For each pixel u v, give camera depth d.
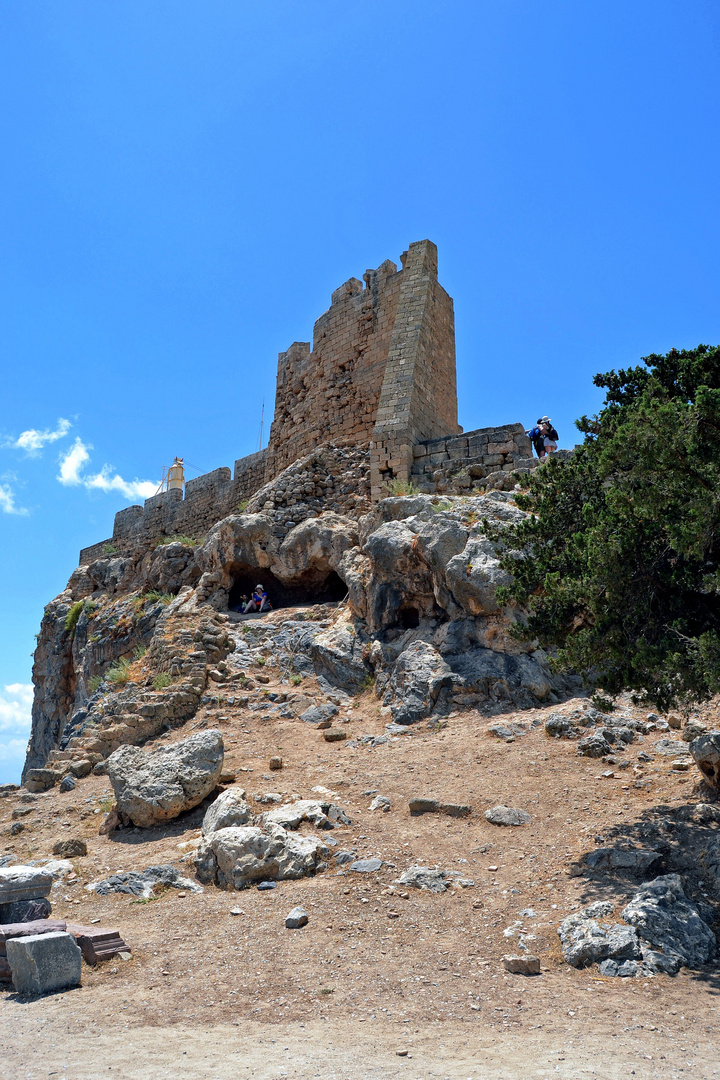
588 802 11.23
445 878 9.50
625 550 9.91
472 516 18.11
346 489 24.69
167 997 6.92
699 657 9.04
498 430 22.36
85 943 7.91
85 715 22.80
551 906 8.57
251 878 9.89
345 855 10.12
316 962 7.55
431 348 26.23
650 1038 5.82
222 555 24.69
